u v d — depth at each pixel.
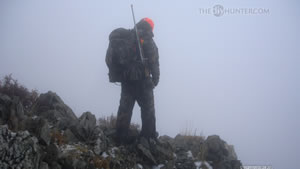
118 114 8.17
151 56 7.79
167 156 7.95
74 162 5.73
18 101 6.61
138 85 8.10
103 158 6.55
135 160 7.27
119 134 8.15
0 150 4.84
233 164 8.40
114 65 7.84
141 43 7.77
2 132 5.00
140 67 7.84
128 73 7.80
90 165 6.05
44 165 5.24
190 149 9.01
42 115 8.05
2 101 6.47
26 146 5.06
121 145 7.86
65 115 8.50
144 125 8.20
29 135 5.23
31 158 5.04
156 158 7.84
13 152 4.92
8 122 6.08
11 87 8.59
